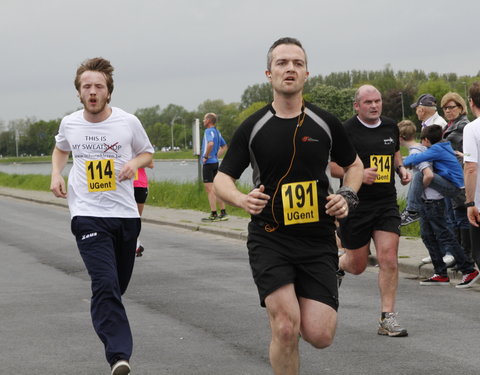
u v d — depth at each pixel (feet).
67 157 24.58
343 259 28.76
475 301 32.35
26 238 60.44
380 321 26.66
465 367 22.47
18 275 41.86
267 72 18.42
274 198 17.99
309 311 17.69
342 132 18.40
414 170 37.06
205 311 31.12
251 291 35.50
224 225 64.18
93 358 24.35
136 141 23.71
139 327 28.48
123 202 23.00
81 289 37.14
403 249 45.73
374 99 28.12
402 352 24.27
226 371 22.54
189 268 43.16
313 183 17.94
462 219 36.55
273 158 17.88
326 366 22.88
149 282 38.50
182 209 83.61
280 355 17.46
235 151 18.21
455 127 38.78
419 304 31.78
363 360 23.44
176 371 22.65
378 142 28.12
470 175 26.55
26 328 28.63
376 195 27.45
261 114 18.13
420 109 42.55
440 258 36.50
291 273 17.70
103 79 23.17
